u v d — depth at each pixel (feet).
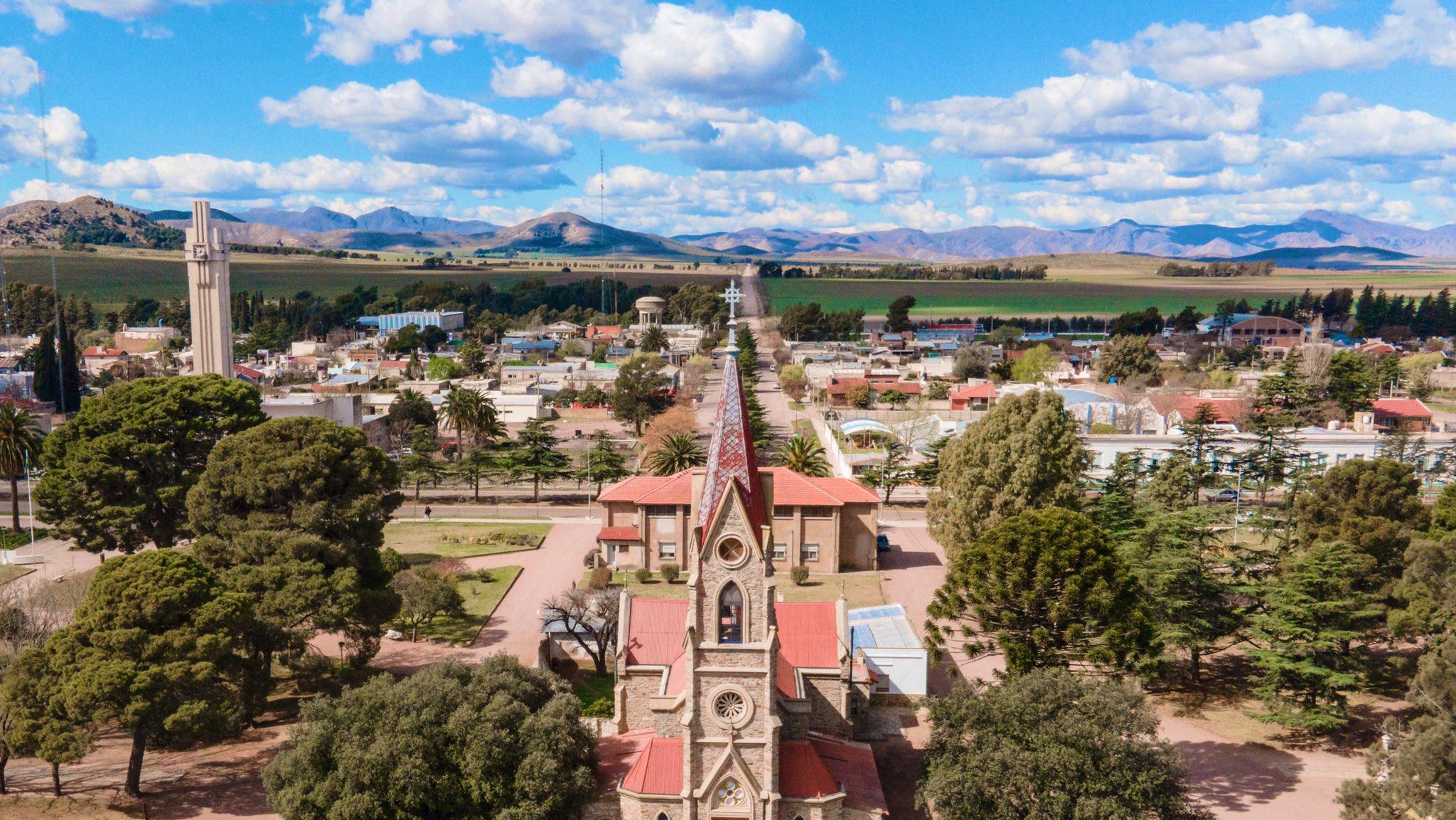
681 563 398.21
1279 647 254.88
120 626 213.87
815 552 393.91
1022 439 333.62
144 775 228.84
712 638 186.19
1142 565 276.00
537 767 190.08
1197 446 487.20
